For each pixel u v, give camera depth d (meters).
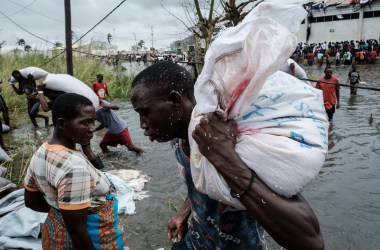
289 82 1.10
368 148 5.83
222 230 1.31
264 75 0.93
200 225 1.40
